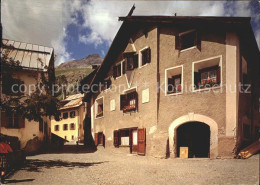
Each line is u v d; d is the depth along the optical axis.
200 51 10.62
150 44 12.46
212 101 10.03
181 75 11.09
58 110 10.02
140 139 12.33
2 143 7.48
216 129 9.73
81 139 23.86
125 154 13.17
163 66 11.75
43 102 9.28
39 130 14.79
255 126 11.91
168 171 7.75
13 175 7.41
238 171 6.96
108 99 16.36
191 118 10.41
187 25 11.23
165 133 11.09
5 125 13.14
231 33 10.02
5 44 9.52
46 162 10.14
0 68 8.84
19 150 9.02
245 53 11.05
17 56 14.15
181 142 11.23
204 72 10.80
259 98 12.52
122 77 14.73
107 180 6.81
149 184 6.30
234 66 9.79
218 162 8.81
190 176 6.86
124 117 14.12
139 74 13.11
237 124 9.57
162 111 11.40
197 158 10.20
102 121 17.14
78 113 26.23
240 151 9.44
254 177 6.18
